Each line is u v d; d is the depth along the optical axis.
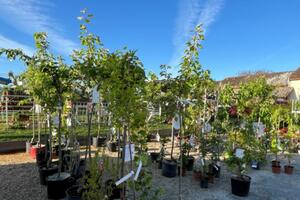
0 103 11.15
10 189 4.54
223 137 7.02
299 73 24.61
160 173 6.04
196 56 4.61
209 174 5.47
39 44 4.48
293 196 5.00
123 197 3.43
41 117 8.88
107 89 3.11
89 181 3.32
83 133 9.18
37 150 6.27
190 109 6.06
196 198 4.64
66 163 5.06
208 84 5.29
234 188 4.88
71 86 4.59
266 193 5.11
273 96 7.96
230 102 7.13
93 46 4.35
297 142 9.95
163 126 12.03
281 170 6.90
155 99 4.66
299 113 11.27
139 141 3.49
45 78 4.27
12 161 6.35
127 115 2.97
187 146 6.03
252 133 5.74
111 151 7.58
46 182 4.49
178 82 4.67
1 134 8.98
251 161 6.81
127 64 3.05
